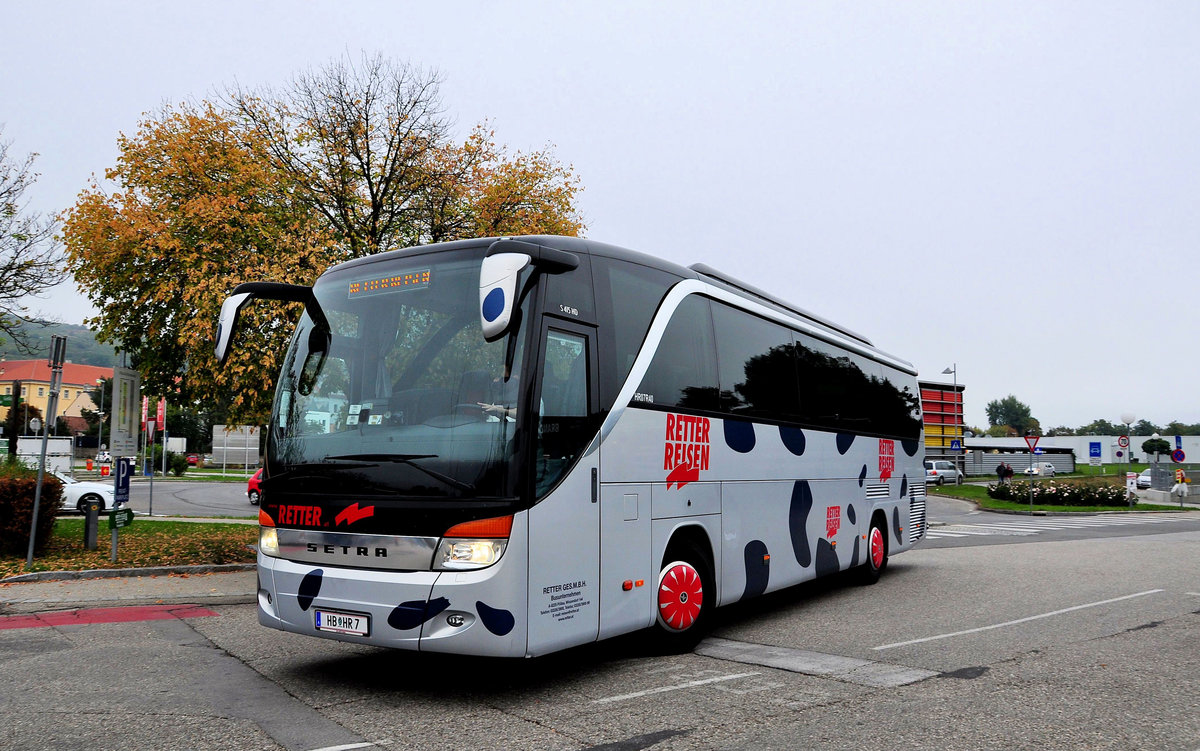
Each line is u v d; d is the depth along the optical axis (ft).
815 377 34.99
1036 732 16.70
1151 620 29.66
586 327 21.20
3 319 64.34
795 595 36.88
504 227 60.70
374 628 18.44
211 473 192.85
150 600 34.78
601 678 21.33
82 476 159.12
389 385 20.16
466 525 18.06
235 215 47.01
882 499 41.24
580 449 20.45
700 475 25.58
